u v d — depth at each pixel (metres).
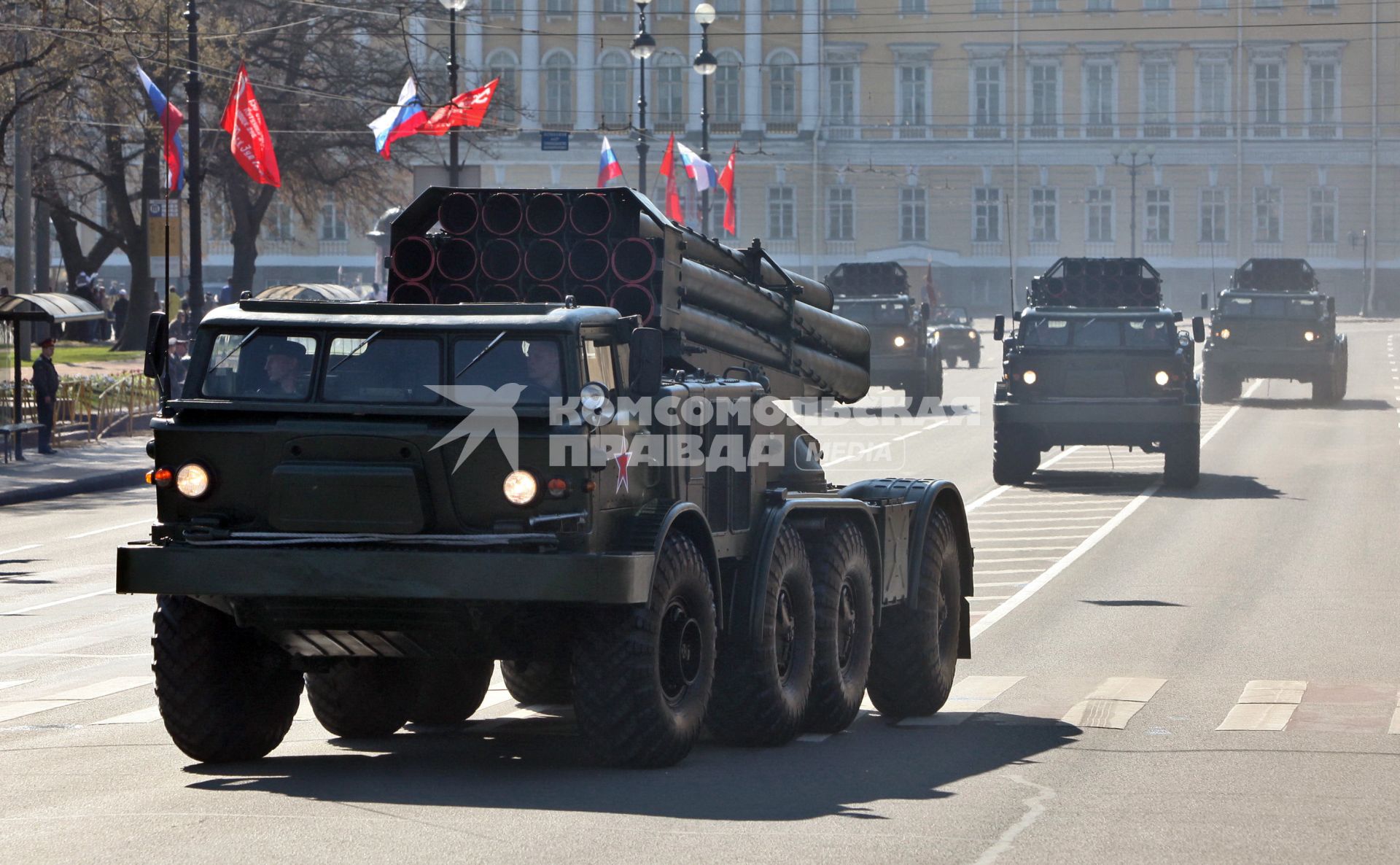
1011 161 145.38
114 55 59.50
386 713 15.40
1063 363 40.53
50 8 56.16
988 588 26.38
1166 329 40.34
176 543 12.94
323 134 82.50
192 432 12.84
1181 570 28.23
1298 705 16.98
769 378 16.88
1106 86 146.00
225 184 84.50
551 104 143.38
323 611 12.78
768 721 14.38
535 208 14.53
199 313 54.09
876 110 146.12
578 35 142.38
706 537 13.72
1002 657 20.39
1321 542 31.69
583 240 14.37
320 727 16.38
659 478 13.50
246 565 12.46
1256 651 20.56
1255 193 145.50
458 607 12.59
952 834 11.13
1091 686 18.38
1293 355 64.50
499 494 12.48
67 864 10.22
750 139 143.38
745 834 11.03
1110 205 146.12
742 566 14.52
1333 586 26.27
